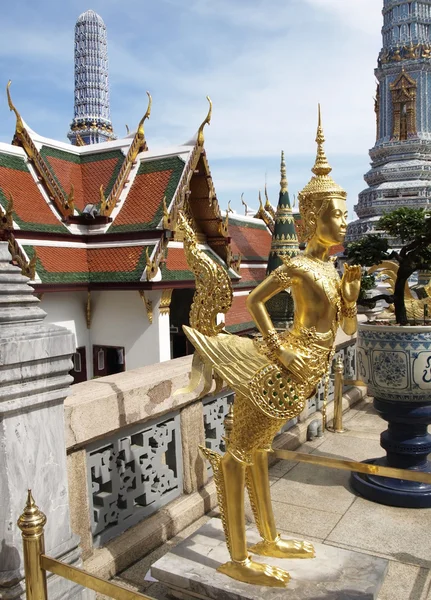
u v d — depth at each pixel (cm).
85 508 412
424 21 2906
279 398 347
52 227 1827
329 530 495
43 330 343
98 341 1955
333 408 852
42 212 1848
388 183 2817
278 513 531
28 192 1856
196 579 369
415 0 2870
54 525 354
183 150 2038
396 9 2931
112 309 1923
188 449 528
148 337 1862
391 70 2905
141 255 1830
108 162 2120
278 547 394
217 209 2227
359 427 796
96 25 6500
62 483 361
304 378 347
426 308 630
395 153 2872
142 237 1862
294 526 504
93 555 419
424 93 2866
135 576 423
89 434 406
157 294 1841
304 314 354
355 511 532
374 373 551
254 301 353
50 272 1734
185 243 380
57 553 354
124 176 2052
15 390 322
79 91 6494
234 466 362
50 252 1797
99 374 1977
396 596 395
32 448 340
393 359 532
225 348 362
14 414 329
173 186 1961
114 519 447
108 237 1914
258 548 399
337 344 845
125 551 432
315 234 367
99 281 1834
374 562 385
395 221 577
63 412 365
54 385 348
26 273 1619
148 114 2105
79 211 1964
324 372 364
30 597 299
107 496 440
